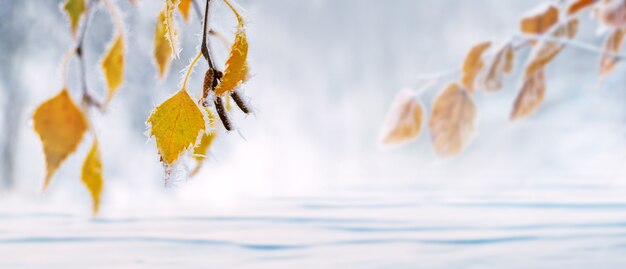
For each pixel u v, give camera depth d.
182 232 3.29
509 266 2.48
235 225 3.55
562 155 12.34
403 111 2.88
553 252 2.74
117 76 1.34
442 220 3.79
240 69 1.20
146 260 2.58
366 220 3.79
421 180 7.30
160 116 1.20
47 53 7.32
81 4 1.32
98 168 1.32
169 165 1.20
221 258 2.63
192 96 1.20
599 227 3.46
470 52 2.88
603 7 3.00
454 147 2.87
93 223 3.61
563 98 15.73
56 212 4.12
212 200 4.97
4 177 7.07
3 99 7.35
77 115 1.31
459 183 6.73
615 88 15.23
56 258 2.60
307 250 2.82
